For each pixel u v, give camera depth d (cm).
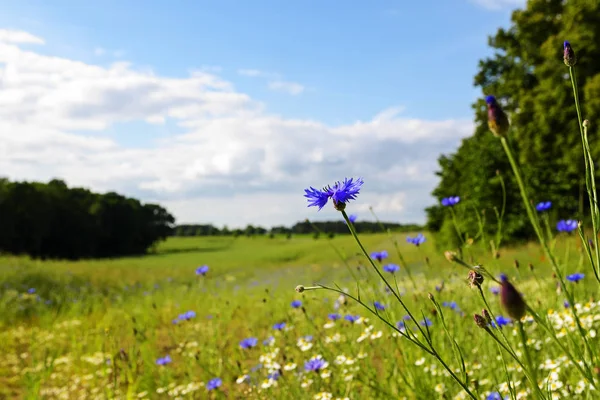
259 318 654
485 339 324
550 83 1953
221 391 399
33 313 1014
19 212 4559
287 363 387
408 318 366
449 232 1808
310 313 550
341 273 780
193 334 611
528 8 2194
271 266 2331
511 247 1684
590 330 265
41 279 1370
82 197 5662
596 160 1812
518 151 2044
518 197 1850
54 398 500
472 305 383
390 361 346
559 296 336
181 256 4709
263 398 361
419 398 296
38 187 4934
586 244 155
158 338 679
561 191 1870
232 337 567
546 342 310
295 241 6625
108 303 1120
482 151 2038
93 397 481
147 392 461
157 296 1145
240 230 9144
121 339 659
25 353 666
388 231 358
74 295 1200
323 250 2967
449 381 303
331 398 322
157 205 6731
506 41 2306
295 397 346
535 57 2186
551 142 1959
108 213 5738
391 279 519
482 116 2377
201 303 938
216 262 3061
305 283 790
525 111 2070
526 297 346
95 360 535
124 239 5931
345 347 396
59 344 704
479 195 1928
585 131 156
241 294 993
